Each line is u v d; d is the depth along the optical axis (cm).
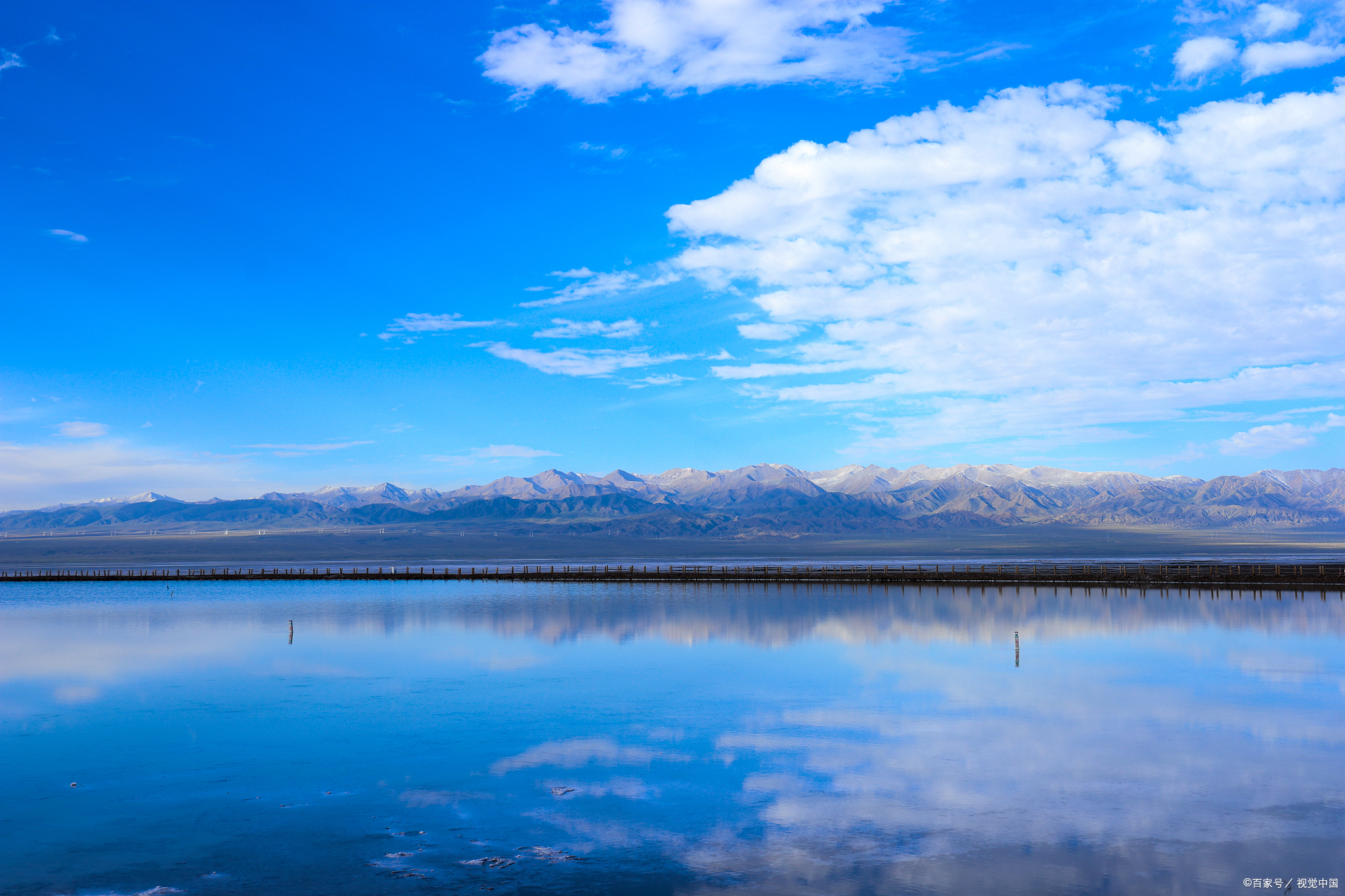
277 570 15550
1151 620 5703
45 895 1538
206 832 1842
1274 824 1842
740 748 2484
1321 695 3159
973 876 1598
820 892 1538
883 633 5122
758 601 7725
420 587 10750
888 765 2297
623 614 6519
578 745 2528
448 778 2212
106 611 7362
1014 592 8412
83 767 2317
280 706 3106
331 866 1661
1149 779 2148
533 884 1578
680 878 1603
